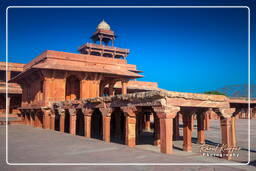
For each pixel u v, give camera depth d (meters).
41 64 27.55
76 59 31.34
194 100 12.41
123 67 35.16
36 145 12.82
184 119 16.34
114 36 54.91
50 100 27.00
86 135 18.80
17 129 24.67
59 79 27.86
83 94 29.34
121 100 14.91
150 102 12.09
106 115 16.48
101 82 35.31
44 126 26.14
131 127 14.23
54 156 9.62
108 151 10.76
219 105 13.45
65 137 16.84
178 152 15.64
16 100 44.94
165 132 11.05
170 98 11.43
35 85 31.42
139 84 44.62
